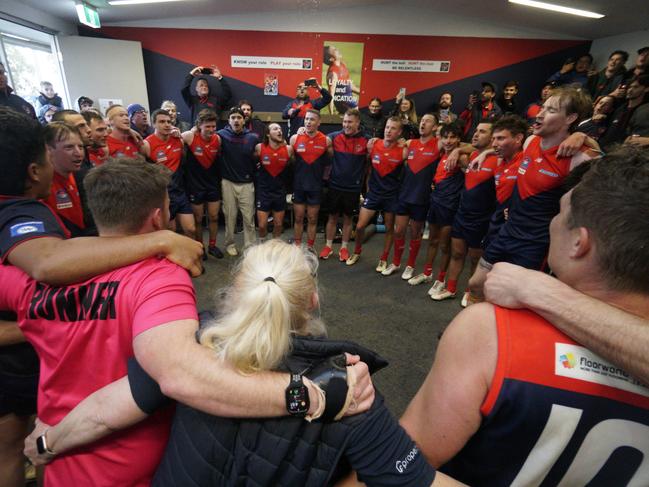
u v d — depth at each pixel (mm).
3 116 798
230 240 3562
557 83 5074
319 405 485
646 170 424
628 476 424
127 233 764
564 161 1780
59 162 1482
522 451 454
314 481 487
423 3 5457
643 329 385
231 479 496
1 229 758
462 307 2705
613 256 417
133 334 595
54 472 688
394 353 2119
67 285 674
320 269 3332
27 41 4820
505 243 2074
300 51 5805
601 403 413
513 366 436
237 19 5621
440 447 511
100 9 4938
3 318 847
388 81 5957
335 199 3385
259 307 500
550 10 4875
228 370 509
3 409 917
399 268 3436
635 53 5047
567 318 427
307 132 3217
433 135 2852
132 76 5613
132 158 822
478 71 5910
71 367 684
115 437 658
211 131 3066
